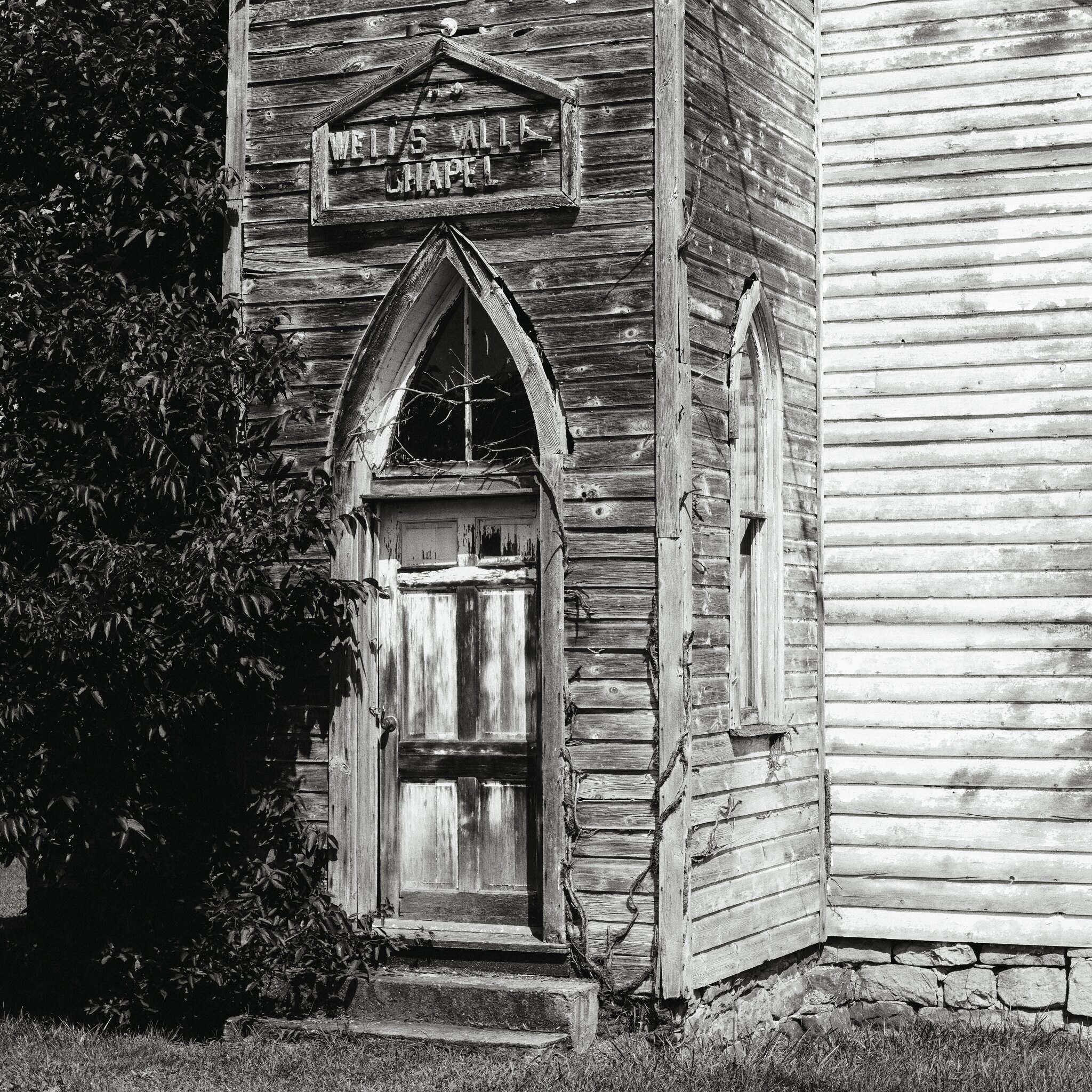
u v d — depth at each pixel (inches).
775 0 396.8
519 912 347.3
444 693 356.5
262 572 329.7
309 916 342.0
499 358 356.2
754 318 378.3
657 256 334.0
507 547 354.0
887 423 408.5
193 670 337.7
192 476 344.5
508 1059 312.0
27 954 376.8
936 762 399.2
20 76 375.9
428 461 359.3
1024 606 396.5
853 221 413.7
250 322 366.9
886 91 414.0
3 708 323.3
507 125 346.6
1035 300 401.1
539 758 346.3
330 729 353.7
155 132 373.4
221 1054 320.8
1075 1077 334.3
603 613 333.1
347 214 357.7
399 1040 320.8
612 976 327.3
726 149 362.9
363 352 356.2
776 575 382.6
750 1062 324.8
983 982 394.3
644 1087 292.7
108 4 395.2
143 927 354.3
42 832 334.3
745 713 370.9
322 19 366.0
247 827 356.5
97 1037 333.4
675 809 326.0
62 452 348.8
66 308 338.0
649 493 331.6
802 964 395.2
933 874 397.1
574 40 343.9
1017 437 399.9
